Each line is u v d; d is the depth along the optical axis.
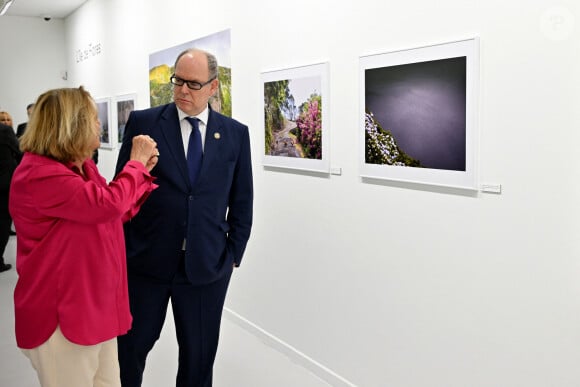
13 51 9.93
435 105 2.59
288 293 3.88
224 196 2.77
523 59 2.20
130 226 2.73
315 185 3.53
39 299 2.03
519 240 2.27
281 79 3.76
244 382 3.49
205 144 2.70
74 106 2.01
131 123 2.71
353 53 3.12
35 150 2.00
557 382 2.17
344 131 3.23
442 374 2.69
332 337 3.45
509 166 2.28
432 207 2.68
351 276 3.26
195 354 2.86
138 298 2.72
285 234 3.87
